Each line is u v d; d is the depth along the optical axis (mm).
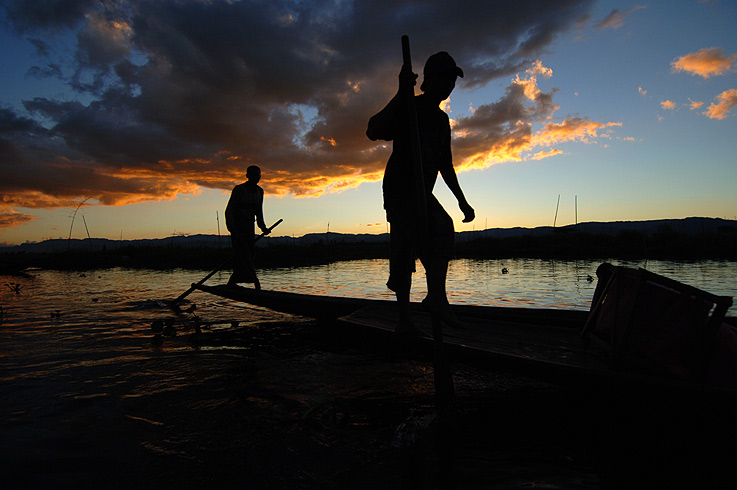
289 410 2607
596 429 2391
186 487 1779
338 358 3812
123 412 2555
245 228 6848
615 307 2547
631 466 1967
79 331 4859
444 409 2365
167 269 14641
